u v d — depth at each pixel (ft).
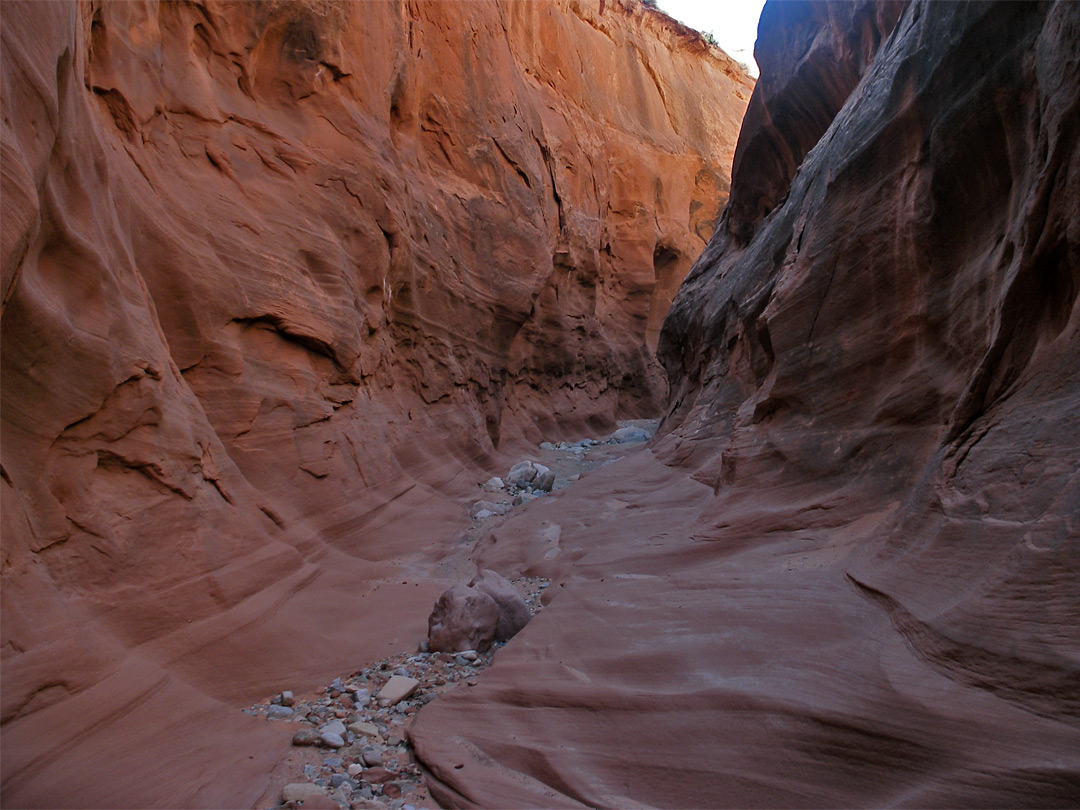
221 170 27.71
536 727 12.54
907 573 13.74
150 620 14.46
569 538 28.35
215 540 17.92
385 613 20.66
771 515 22.17
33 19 13.41
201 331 22.91
